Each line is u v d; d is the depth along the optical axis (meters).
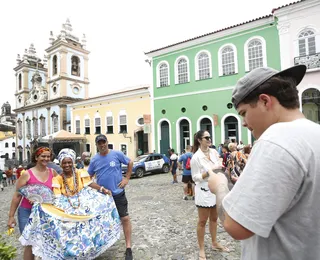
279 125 0.93
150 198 8.45
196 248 4.08
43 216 3.12
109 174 3.85
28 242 3.04
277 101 1.00
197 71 17.45
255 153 0.91
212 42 16.67
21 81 40.31
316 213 0.83
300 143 0.85
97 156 4.01
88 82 34.34
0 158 45.66
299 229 0.85
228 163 6.39
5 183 19.27
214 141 16.38
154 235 4.81
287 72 1.05
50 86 33.28
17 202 3.30
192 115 17.61
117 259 3.78
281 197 0.81
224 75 16.11
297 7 13.02
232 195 0.91
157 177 14.21
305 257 0.84
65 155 3.42
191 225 5.30
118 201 3.87
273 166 0.82
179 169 17.06
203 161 3.46
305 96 13.02
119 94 22.81
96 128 25.34
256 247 0.96
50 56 33.53
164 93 19.25
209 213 3.83
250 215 0.82
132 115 21.94
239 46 15.47
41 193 3.17
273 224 0.82
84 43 34.25
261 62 14.68
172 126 18.70
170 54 18.91
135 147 21.61
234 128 15.84
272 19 14.09
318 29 12.54
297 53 13.20
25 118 38.12
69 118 31.52
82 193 3.49
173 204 7.30
